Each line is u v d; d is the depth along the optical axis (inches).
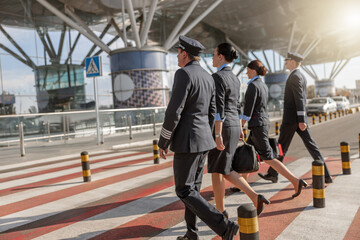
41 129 469.7
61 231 127.0
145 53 653.9
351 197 148.3
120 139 472.7
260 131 151.8
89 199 170.2
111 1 716.7
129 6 598.9
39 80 694.5
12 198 180.1
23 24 671.8
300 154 282.2
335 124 604.1
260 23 1156.5
